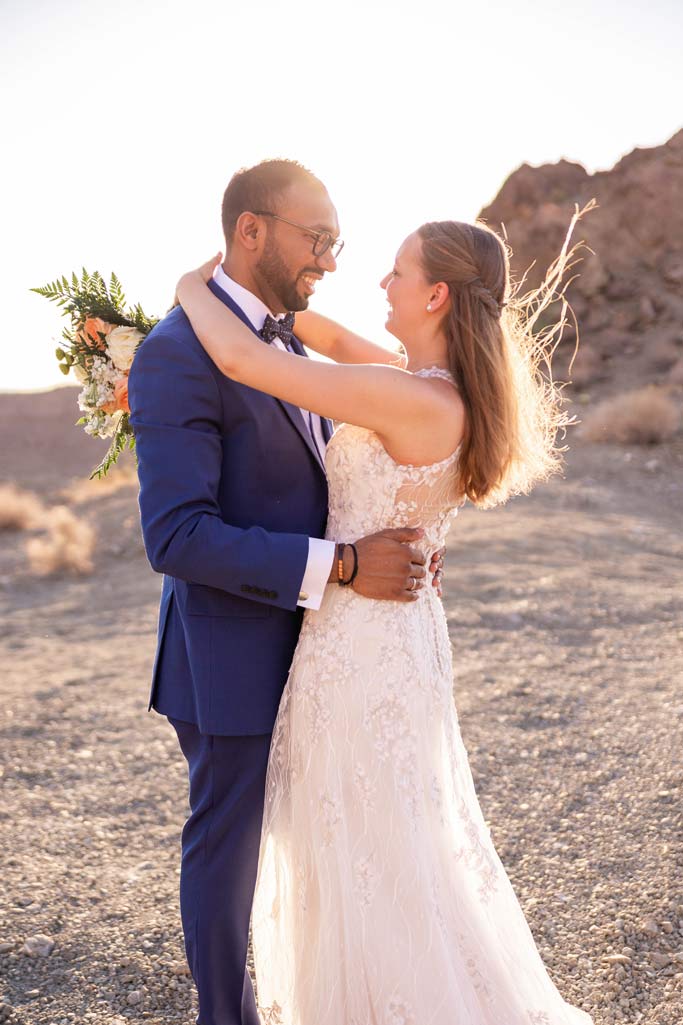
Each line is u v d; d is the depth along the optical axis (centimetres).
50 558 1193
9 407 3272
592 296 2258
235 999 245
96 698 626
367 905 239
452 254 246
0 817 436
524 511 1202
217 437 237
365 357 315
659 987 286
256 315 259
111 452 285
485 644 669
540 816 401
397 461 244
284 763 246
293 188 247
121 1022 284
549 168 2462
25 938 326
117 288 276
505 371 249
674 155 2344
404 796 242
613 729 490
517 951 256
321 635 245
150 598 988
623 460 1495
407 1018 234
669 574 887
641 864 352
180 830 418
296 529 252
